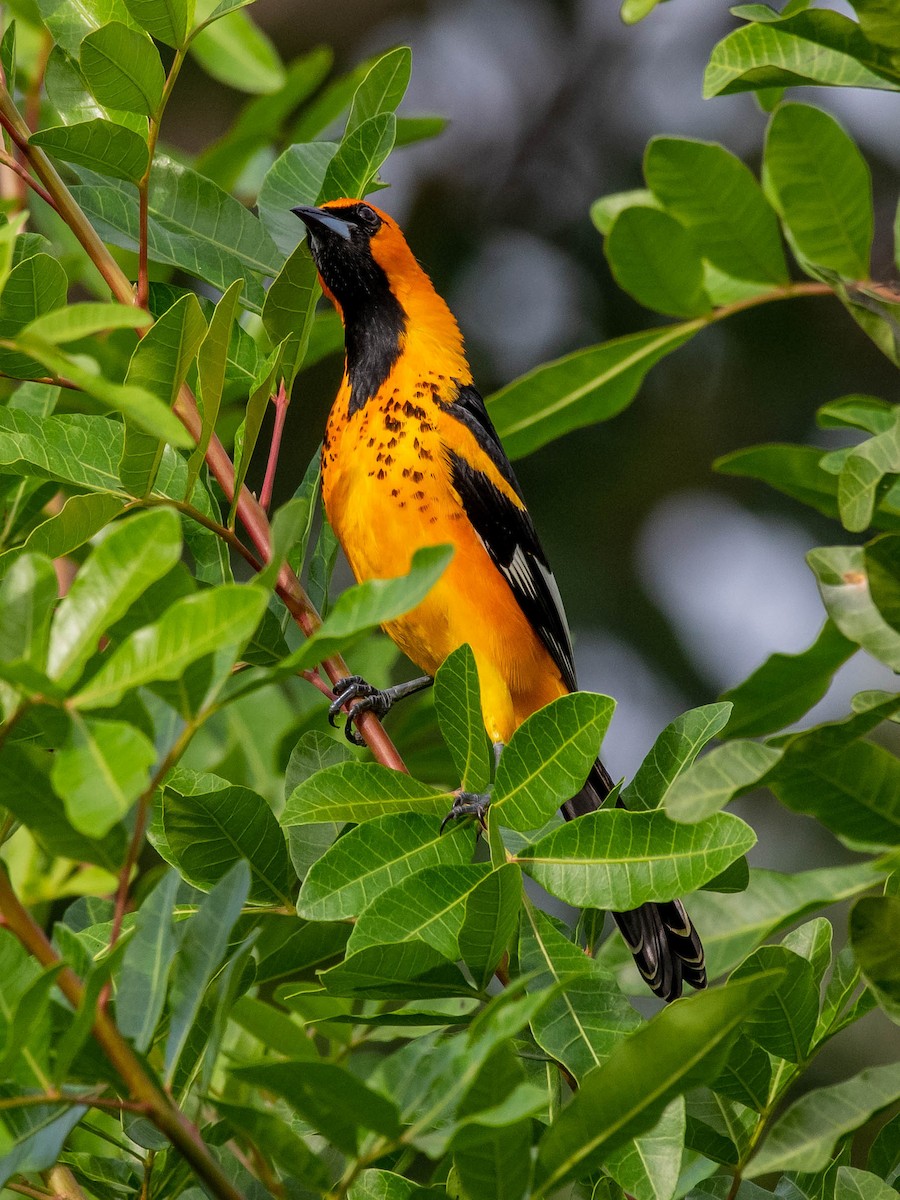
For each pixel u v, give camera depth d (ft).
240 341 20.38
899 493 20.08
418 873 19.98
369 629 15.49
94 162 20.16
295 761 20.17
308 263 20.29
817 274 20.13
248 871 17.26
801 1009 19.98
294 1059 14.33
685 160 20.22
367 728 20.40
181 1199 19.99
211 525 20.15
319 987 20.16
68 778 13.05
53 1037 15.85
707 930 20.22
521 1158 15.44
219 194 20.36
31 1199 19.99
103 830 12.76
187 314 20.01
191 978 16.79
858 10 19.98
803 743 17.65
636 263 20.26
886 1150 20.08
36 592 14.67
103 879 20.36
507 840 20.13
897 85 20.06
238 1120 15.69
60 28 20.26
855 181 20.13
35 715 14.83
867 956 18.58
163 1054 18.01
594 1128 15.78
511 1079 14.92
